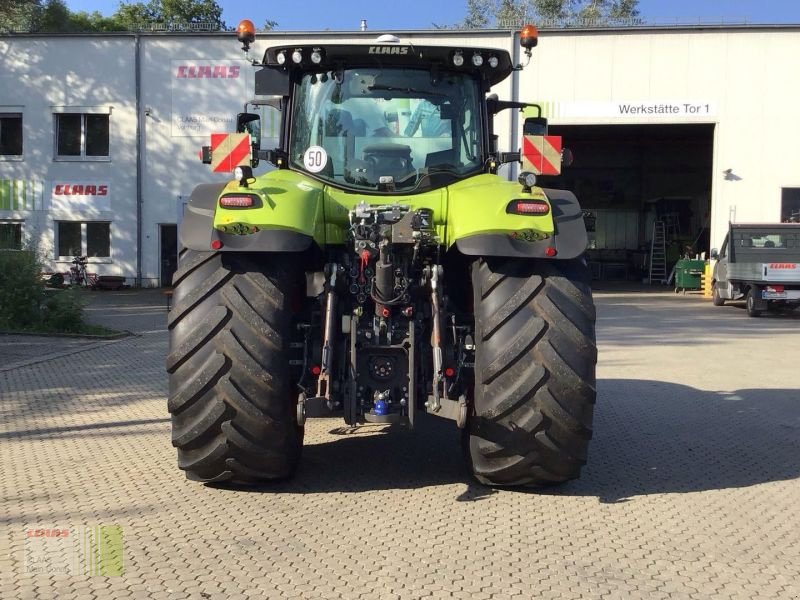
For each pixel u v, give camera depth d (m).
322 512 4.10
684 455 5.43
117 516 4.02
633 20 26.22
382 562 3.46
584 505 4.29
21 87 25.72
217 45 25.11
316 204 4.23
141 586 3.19
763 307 17.42
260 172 17.52
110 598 3.07
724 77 23.89
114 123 25.61
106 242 26.06
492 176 4.77
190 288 4.11
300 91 4.84
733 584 3.30
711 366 9.86
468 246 3.98
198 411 4.03
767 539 3.84
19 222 26.08
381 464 5.01
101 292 24.19
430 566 3.42
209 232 3.95
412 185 4.73
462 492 4.46
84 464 5.01
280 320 4.05
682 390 8.06
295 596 3.11
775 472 5.05
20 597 3.08
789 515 4.21
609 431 6.15
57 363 9.45
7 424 6.16
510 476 4.24
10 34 25.52
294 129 4.83
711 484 4.76
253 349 3.99
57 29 30.81
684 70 23.92
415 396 4.07
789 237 18.50
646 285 30.77
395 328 4.19
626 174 37.22
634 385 8.38
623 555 3.59
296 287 4.34
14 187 25.97
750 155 24.08
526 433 4.05
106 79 25.52
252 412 3.99
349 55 4.71
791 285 17.14
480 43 23.67
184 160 25.58
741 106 23.94
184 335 4.02
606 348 11.76
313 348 4.29
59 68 25.59
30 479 4.67
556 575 3.35
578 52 24.03
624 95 24.08
